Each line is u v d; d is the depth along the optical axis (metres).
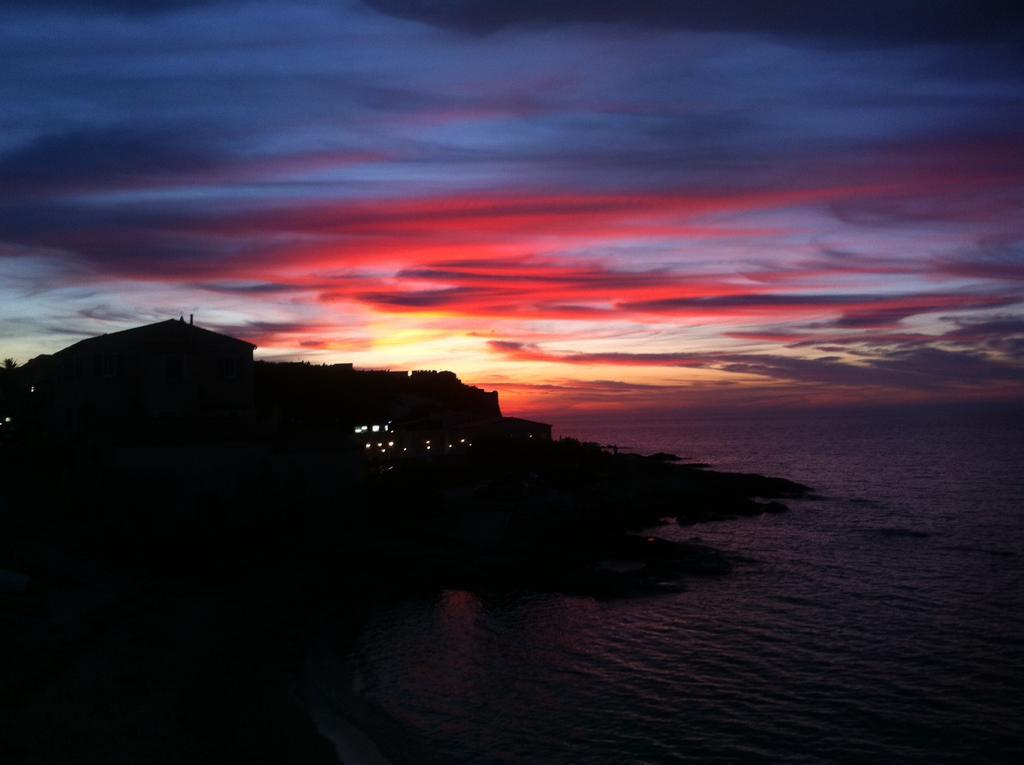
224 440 50.78
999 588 49.09
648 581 47.50
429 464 82.81
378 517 55.50
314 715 26.86
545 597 44.22
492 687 31.06
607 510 70.19
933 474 133.75
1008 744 27.00
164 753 22.41
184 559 44.03
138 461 48.31
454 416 102.06
